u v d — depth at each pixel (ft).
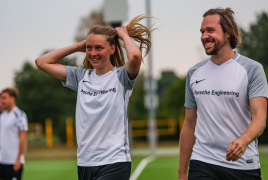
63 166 45.14
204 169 13.88
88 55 14.25
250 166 13.53
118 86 14.06
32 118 93.09
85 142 13.80
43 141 90.48
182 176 15.26
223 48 13.83
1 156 24.77
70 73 15.01
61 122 87.45
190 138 15.19
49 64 15.08
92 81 14.40
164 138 89.51
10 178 24.84
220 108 13.53
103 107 13.75
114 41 14.80
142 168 39.81
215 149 13.78
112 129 13.70
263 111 12.88
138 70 14.14
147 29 15.55
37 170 41.68
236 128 13.48
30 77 93.71
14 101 25.22
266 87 13.29
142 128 91.25
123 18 34.68
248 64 13.58
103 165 13.51
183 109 96.22
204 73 14.16
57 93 93.76
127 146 14.03
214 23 13.70
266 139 74.90
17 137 24.84
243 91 13.39
